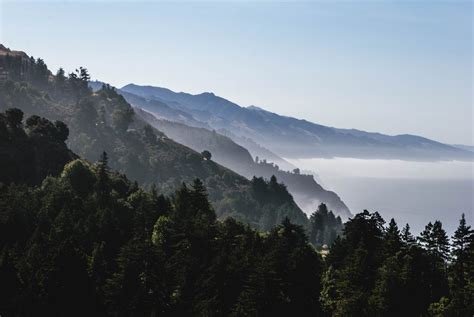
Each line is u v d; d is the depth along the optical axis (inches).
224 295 3097.9
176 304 3053.6
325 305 3309.5
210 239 3528.5
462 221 3442.4
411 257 3334.2
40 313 2957.7
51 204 3902.6
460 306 2938.0
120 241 3599.9
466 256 3393.2
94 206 3986.2
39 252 3142.2
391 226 3720.5
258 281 3029.0
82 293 3029.0
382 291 3105.3
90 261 3282.5
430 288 3292.3
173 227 3577.8
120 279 3021.7
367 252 3388.3
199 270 3171.8
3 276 2999.5
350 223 3929.6
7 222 3553.2
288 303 3147.1
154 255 3137.3
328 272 3462.1
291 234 3917.3
